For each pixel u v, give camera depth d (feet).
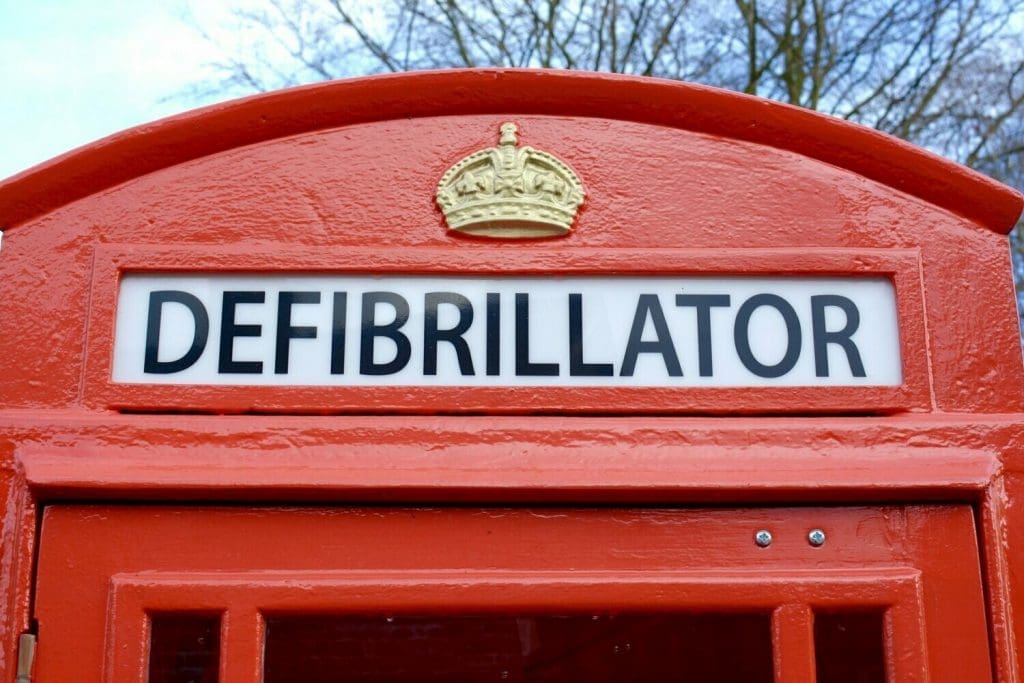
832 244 6.09
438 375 5.82
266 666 5.82
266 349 5.86
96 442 5.66
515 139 6.16
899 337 5.97
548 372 5.84
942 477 5.67
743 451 5.72
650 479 5.61
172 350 5.86
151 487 5.56
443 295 5.94
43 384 5.79
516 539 5.66
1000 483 5.74
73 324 5.88
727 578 5.61
